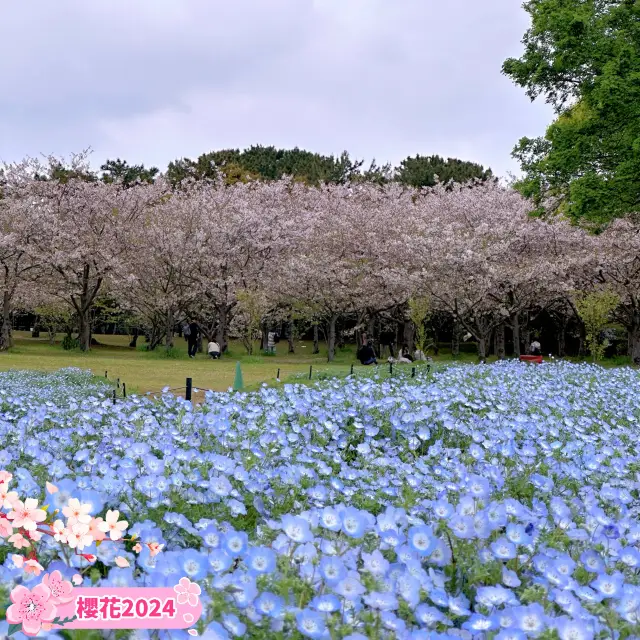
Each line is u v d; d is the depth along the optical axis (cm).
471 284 2505
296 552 265
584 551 307
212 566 252
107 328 4984
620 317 2883
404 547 273
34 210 2686
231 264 2822
